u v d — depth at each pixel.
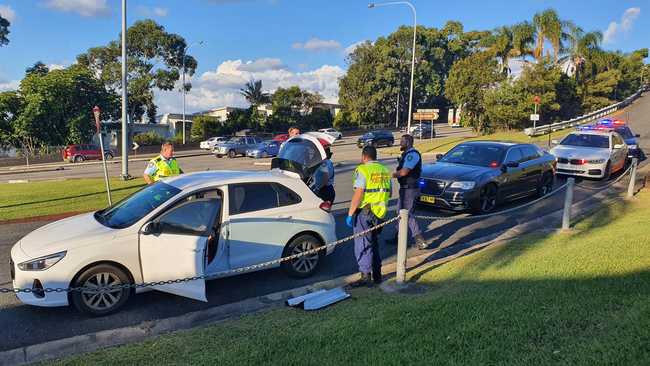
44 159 37.91
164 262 5.25
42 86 41.38
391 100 68.12
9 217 10.38
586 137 15.74
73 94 43.06
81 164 35.25
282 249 6.22
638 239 6.66
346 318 4.45
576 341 3.60
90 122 44.03
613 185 13.80
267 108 69.25
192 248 5.16
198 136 52.91
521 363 3.35
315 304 4.98
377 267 5.82
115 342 4.54
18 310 5.35
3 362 4.13
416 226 7.59
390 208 10.93
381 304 4.85
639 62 74.44
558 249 6.54
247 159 34.66
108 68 49.78
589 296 4.50
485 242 8.04
